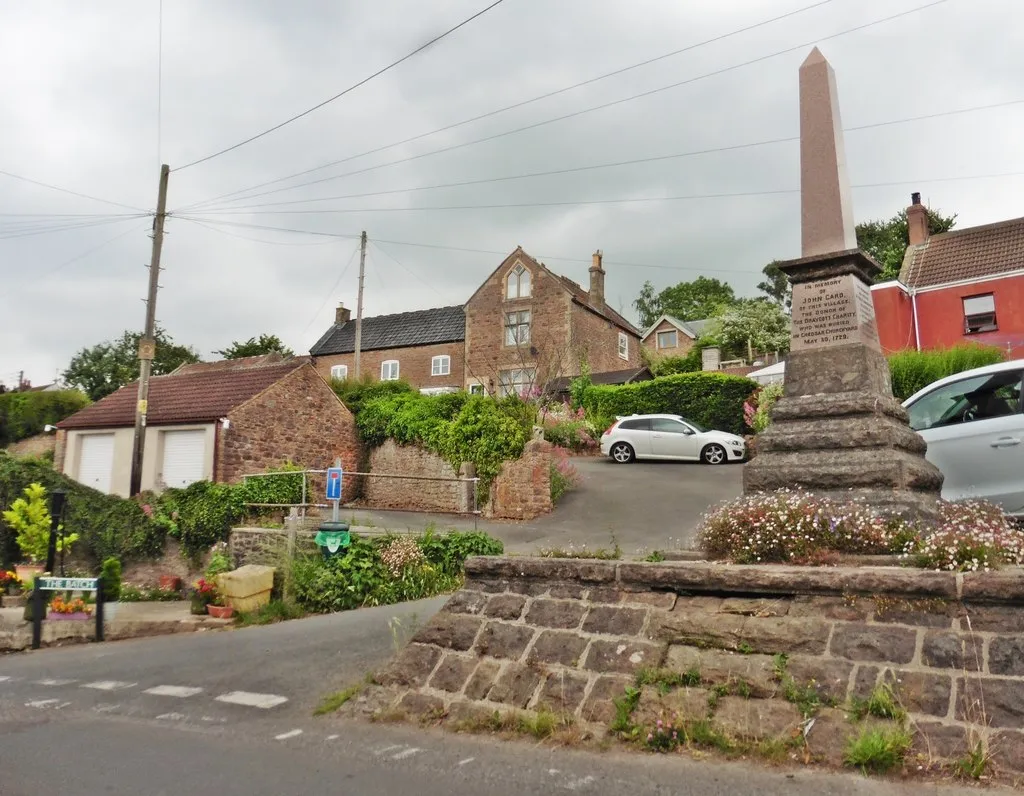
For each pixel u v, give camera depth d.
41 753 5.41
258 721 6.03
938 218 49.38
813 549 6.32
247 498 18.44
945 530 6.10
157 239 23.31
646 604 5.77
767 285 68.81
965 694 4.34
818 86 9.07
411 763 4.78
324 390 25.77
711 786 4.12
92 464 25.59
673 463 24.95
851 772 4.17
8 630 11.49
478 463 20.61
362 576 12.73
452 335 45.25
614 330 46.72
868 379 8.03
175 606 14.09
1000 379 8.77
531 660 5.70
